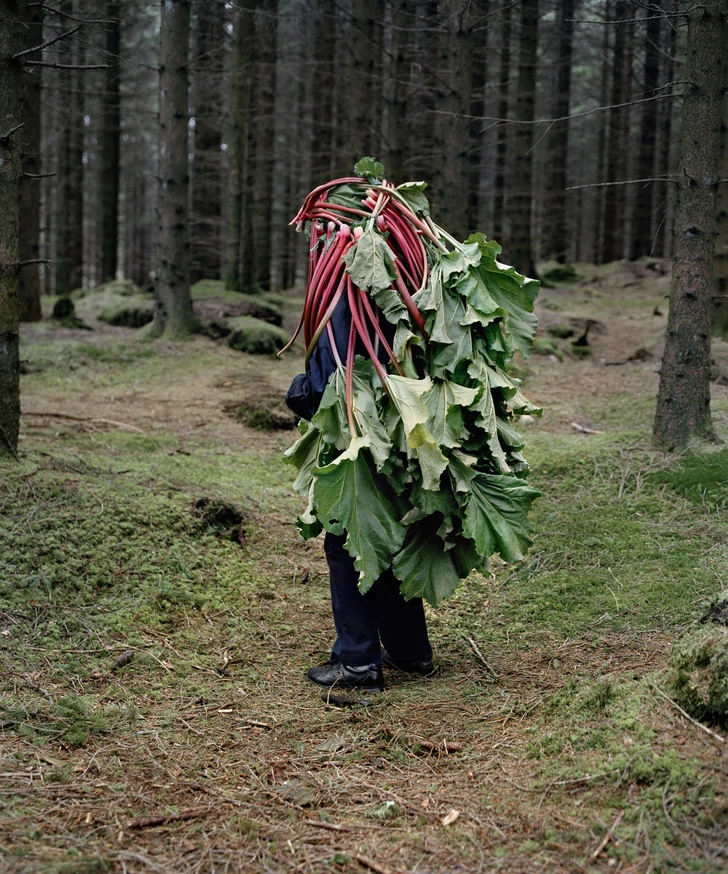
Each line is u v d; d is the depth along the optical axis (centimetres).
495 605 409
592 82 2503
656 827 204
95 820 228
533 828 216
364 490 298
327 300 317
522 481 304
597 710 267
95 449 616
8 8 445
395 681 338
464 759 263
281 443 713
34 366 945
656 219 2389
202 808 236
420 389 295
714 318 917
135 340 1122
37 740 272
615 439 600
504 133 1844
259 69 1588
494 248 313
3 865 201
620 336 1280
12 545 394
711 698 238
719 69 522
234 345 1109
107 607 379
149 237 3844
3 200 455
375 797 243
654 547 438
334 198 337
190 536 456
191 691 320
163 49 1108
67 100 1794
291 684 332
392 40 1147
